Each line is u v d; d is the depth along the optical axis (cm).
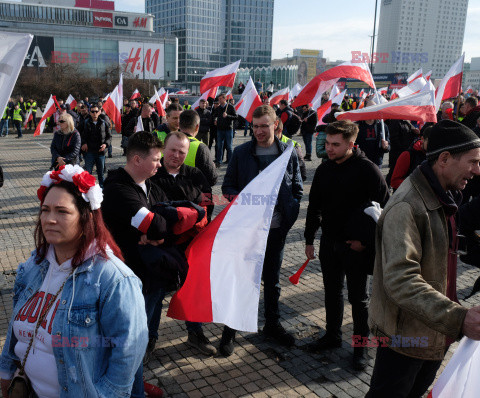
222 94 1154
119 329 161
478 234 225
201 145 410
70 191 159
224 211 281
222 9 11544
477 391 179
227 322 264
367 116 491
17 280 180
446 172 186
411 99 494
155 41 7294
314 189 334
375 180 305
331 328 348
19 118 1859
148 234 247
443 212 188
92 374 160
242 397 295
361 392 302
